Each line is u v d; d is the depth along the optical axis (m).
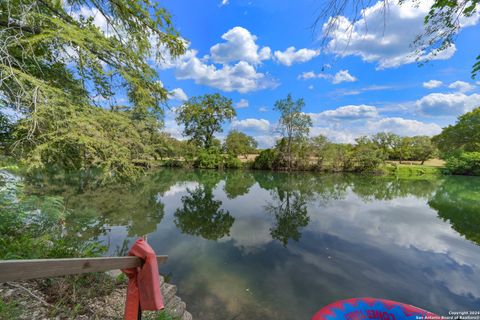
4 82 2.21
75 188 11.86
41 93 2.23
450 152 29.38
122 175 3.14
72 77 2.94
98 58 2.74
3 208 3.31
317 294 3.94
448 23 2.10
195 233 7.22
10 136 2.70
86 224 7.07
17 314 1.76
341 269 4.88
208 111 30.28
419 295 4.00
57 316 1.89
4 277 0.74
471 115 29.92
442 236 7.00
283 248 6.03
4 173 3.61
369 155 25.92
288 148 27.88
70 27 2.30
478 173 25.67
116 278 2.71
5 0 2.21
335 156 26.75
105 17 2.78
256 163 29.86
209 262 5.14
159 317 2.27
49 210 4.00
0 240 2.66
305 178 22.33
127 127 3.07
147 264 1.30
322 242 6.51
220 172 27.31
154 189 15.39
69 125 2.38
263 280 4.38
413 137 37.59
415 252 5.82
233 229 7.69
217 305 3.58
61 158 2.80
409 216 9.32
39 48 2.54
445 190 16.12
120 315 2.13
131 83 2.91
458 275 4.67
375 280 4.45
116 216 8.57
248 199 12.73
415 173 26.81
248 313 3.41
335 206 11.13
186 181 19.84
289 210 10.33
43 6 2.50
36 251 2.69
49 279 2.27
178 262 5.12
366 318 1.77
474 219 8.88
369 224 8.27
